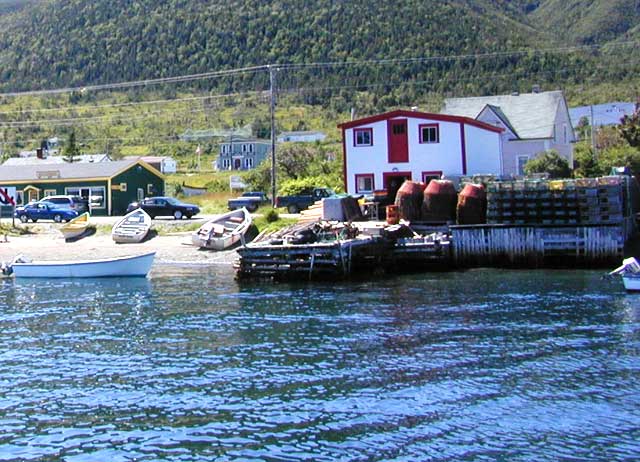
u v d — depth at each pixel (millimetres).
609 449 13203
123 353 20688
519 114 63562
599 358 18828
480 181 43906
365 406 15602
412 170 50094
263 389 16922
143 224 48375
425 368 18328
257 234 45281
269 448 13570
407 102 184625
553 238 37031
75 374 18594
